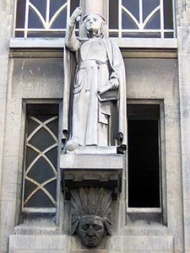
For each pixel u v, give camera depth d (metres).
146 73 11.65
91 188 10.65
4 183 11.07
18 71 11.70
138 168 15.03
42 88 11.60
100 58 11.20
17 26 12.27
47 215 11.09
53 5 12.42
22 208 11.15
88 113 10.84
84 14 12.06
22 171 11.27
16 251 10.64
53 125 11.62
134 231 10.77
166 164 11.12
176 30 12.02
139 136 14.90
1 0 12.14
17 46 11.77
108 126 10.88
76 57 11.28
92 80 11.01
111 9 12.38
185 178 10.98
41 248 10.66
